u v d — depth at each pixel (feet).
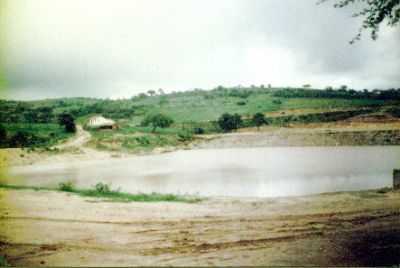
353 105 326.03
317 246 29.68
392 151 177.17
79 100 520.42
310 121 302.66
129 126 314.96
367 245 29.86
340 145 237.86
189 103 446.19
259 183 76.89
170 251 28.84
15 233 32.63
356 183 73.15
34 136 220.23
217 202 44.21
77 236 32.01
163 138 253.24
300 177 85.46
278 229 33.68
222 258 27.53
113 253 28.50
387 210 39.11
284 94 419.95
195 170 112.16
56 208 40.52
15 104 328.90
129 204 42.63
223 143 262.26
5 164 154.30
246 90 488.02
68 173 115.14
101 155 196.54
